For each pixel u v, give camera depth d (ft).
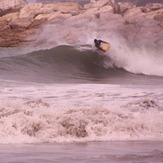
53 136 134.51
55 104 204.23
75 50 424.05
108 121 151.53
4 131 131.44
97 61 424.87
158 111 185.26
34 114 149.89
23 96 227.20
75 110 158.40
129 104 193.98
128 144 127.65
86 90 261.44
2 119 137.90
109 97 233.96
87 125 144.77
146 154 105.50
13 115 142.41
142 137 143.84
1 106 157.17
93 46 437.99
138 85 312.91
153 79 389.80
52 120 143.64
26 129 134.10
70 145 123.03
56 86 282.36
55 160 95.14
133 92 257.34
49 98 223.92
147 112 182.09
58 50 418.92
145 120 161.27
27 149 112.16
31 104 171.42
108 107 169.17
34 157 98.89
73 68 405.59
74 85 293.23
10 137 128.67
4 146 116.98
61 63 405.59
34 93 240.94
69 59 415.85
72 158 98.32
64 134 137.90
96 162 93.30
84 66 412.77
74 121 143.74
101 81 354.33
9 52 575.79
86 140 134.21
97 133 142.51
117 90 266.98
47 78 353.72
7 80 309.42
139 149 115.75
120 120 155.33
